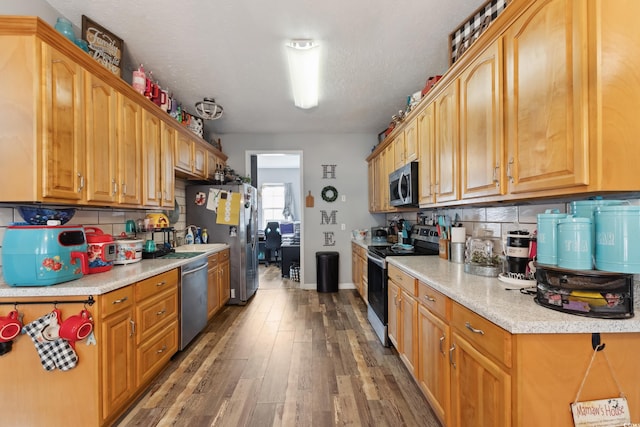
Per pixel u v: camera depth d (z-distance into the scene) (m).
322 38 2.13
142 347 1.93
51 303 1.49
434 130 2.22
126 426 1.68
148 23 1.94
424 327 1.79
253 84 2.87
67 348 1.47
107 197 1.91
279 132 4.65
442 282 1.59
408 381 2.11
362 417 1.74
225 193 3.92
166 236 3.40
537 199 1.44
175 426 1.68
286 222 8.10
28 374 1.50
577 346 1.01
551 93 1.11
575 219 1.09
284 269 5.64
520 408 1.00
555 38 1.09
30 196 1.42
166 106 2.73
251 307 3.82
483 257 1.89
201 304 2.88
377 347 2.65
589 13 0.98
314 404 1.87
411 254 2.75
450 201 1.96
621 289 1.01
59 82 1.54
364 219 4.80
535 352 1.01
